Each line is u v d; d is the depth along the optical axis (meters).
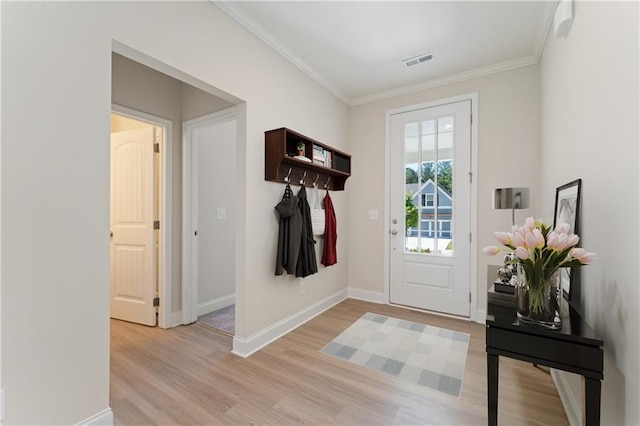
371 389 1.83
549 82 2.29
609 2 1.18
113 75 2.42
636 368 0.97
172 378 1.94
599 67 1.29
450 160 3.21
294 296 2.85
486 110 3.00
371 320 3.02
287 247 2.56
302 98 2.94
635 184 0.98
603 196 1.24
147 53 1.65
